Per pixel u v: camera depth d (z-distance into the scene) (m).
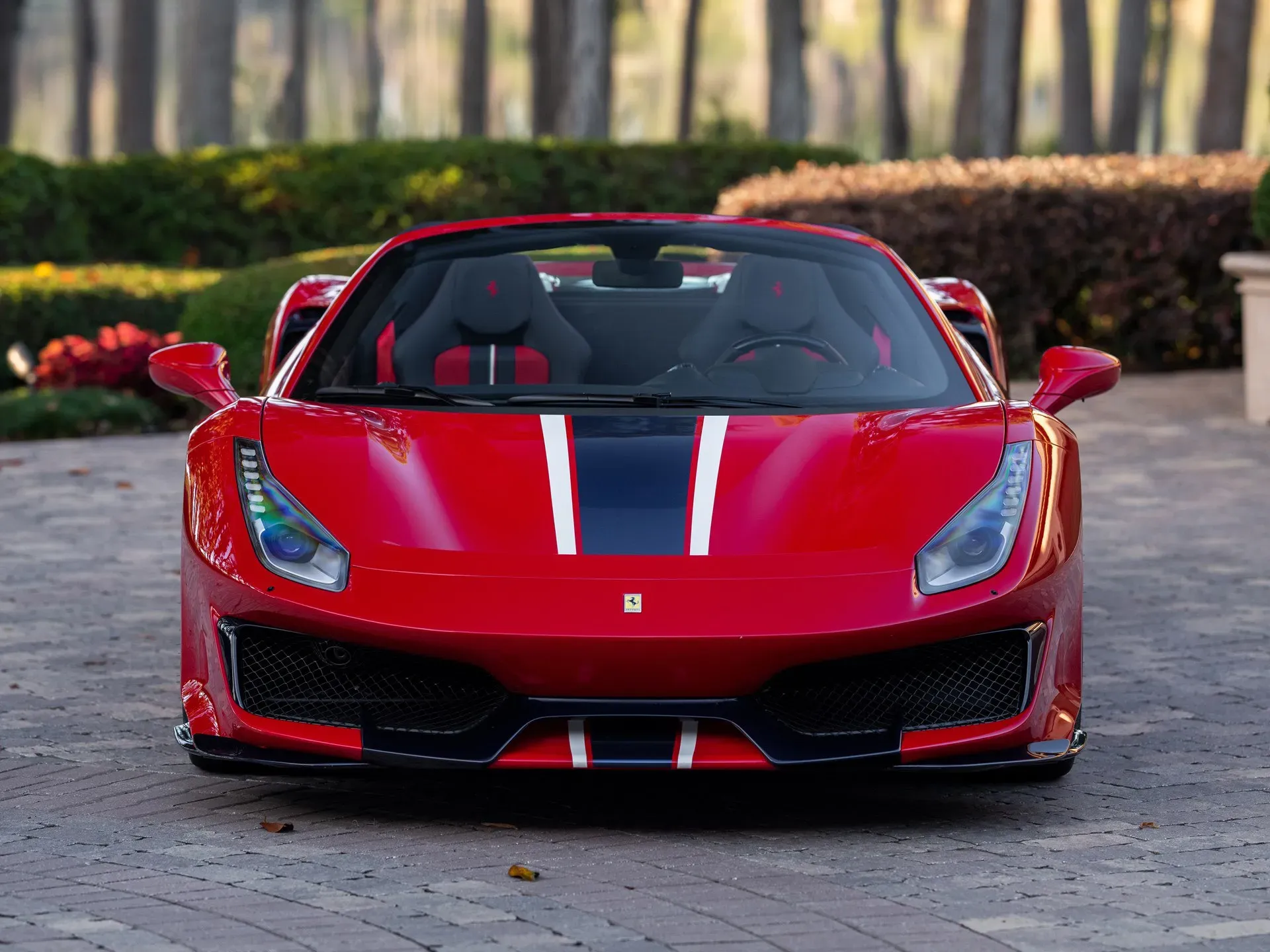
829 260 12.65
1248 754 11.57
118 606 16.17
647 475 10.05
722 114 108.56
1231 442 24.94
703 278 12.84
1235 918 8.01
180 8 75.50
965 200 29.94
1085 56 82.44
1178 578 17.27
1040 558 9.69
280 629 9.48
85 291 32.75
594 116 66.00
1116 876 8.80
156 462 24.06
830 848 9.36
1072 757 9.98
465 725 9.46
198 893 8.27
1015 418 10.83
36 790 10.66
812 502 9.82
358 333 12.20
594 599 9.18
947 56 199.75
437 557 9.47
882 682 9.47
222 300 26.73
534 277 12.38
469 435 10.52
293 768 9.85
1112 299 31.06
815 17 167.00
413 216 47.81
